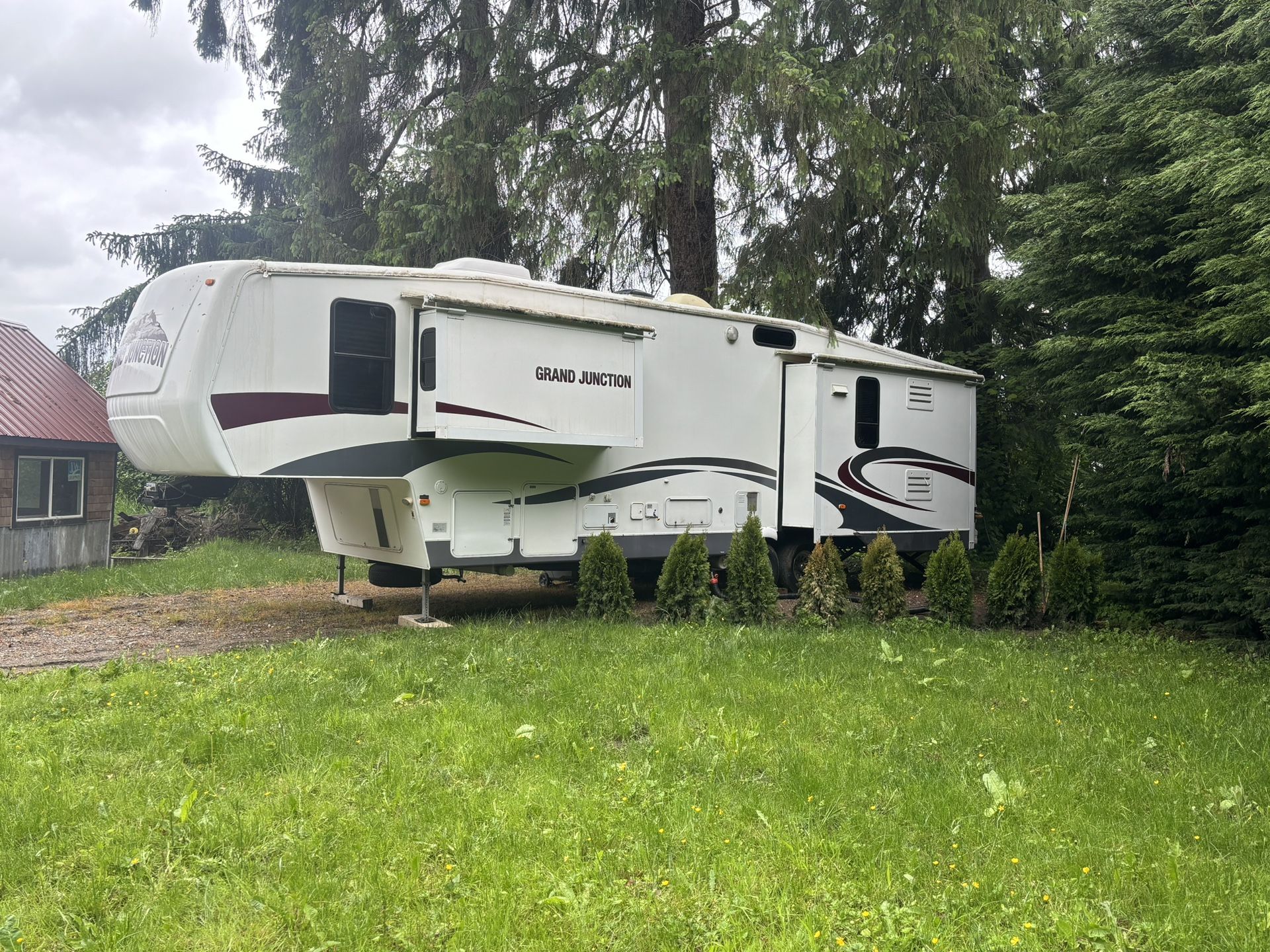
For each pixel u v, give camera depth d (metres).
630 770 4.49
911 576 13.12
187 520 16.80
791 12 11.81
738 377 10.16
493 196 13.17
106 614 9.38
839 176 12.48
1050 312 12.06
